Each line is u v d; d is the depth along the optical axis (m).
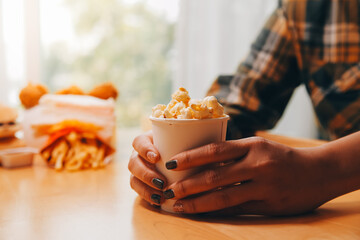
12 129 0.79
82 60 2.59
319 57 0.97
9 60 1.54
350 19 0.94
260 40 1.03
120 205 0.53
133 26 2.53
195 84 1.85
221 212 0.49
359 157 0.49
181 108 0.48
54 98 0.77
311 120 1.88
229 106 0.89
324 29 0.97
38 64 1.60
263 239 0.42
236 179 0.46
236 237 0.43
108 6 2.52
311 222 0.47
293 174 0.47
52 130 0.72
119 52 2.62
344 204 0.53
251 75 0.97
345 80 0.91
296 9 1.00
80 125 0.73
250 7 1.89
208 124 0.47
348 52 0.93
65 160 0.73
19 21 1.55
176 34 1.86
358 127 0.85
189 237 0.43
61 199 0.55
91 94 0.86
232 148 0.47
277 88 0.99
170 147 0.48
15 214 0.50
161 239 0.43
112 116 0.78
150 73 2.64
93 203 0.54
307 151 0.49
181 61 1.82
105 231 0.45
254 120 0.87
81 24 2.51
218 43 1.85
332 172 0.48
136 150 0.51
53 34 1.87
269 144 0.47
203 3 1.81
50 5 1.82
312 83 0.97
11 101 1.57
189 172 0.48
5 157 0.73
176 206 0.48
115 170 0.71
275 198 0.47
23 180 0.65
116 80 2.72
